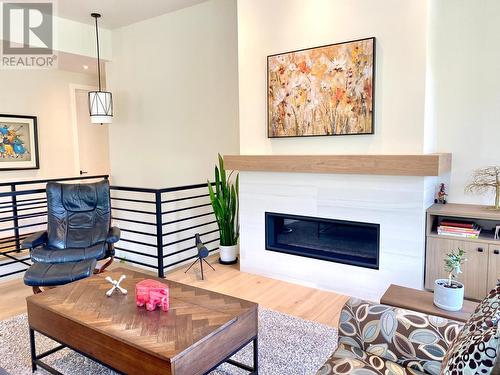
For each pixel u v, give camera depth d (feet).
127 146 18.34
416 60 9.21
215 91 14.87
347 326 5.37
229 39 14.24
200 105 15.38
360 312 5.31
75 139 21.24
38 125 19.62
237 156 11.96
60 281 9.02
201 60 15.14
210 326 5.73
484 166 10.09
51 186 11.65
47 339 8.23
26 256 15.39
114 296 6.89
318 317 9.18
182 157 16.26
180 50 15.71
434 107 10.41
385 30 9.55
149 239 18.07
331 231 11.16
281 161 10.99
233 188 13.43
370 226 10.01
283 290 11.00
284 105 11.35
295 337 8.14
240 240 12.67
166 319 5.97
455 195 10.53
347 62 10.11
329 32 10.43
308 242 11.60
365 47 9.79
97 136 22.53
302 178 11.05
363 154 10.06
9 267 14.94
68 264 9.74
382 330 5.07
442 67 10.36
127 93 17.93
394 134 9.70
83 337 5.94
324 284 11.00
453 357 3.55
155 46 16.55
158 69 16.58
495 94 9.80
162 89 16.57
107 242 10.83
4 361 7.37
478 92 10.00
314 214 10.93
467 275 9.07
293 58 11.02
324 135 10.71
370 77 9.80
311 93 10.80
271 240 12.08
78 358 7.51
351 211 10.27
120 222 19.15
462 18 10.01
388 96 9.68
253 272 12.46
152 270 16.63
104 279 7.79
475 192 10.24
